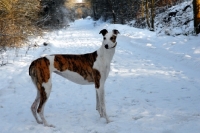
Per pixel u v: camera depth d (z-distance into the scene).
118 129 4.63
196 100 5.91
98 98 5.31
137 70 9.26
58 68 5.09
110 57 5.09
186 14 20.16
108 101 6.25
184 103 5.76
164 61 10.45
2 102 6.44
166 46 12.81
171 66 9.49
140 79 8.05
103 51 5.03
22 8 15.53
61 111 5.79
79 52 13.85
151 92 6.77
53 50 14.45
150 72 8.84
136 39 17.08
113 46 5.01
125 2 33.41
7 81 8.04
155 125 4.63
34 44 15.66
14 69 9.52
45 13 26.02
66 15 39.06
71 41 19.72
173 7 24.16
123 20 33.19
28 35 16.06
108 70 5.15
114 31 5.04
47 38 19.95
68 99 6.63
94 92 7.15
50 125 4.98
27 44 15.59
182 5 22.58
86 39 21.14
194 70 8.63
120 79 8.22
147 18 23.80
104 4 39.03
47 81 4.95
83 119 5.27
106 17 41.88
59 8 33.34
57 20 30.78
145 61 10.79
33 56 12.23
